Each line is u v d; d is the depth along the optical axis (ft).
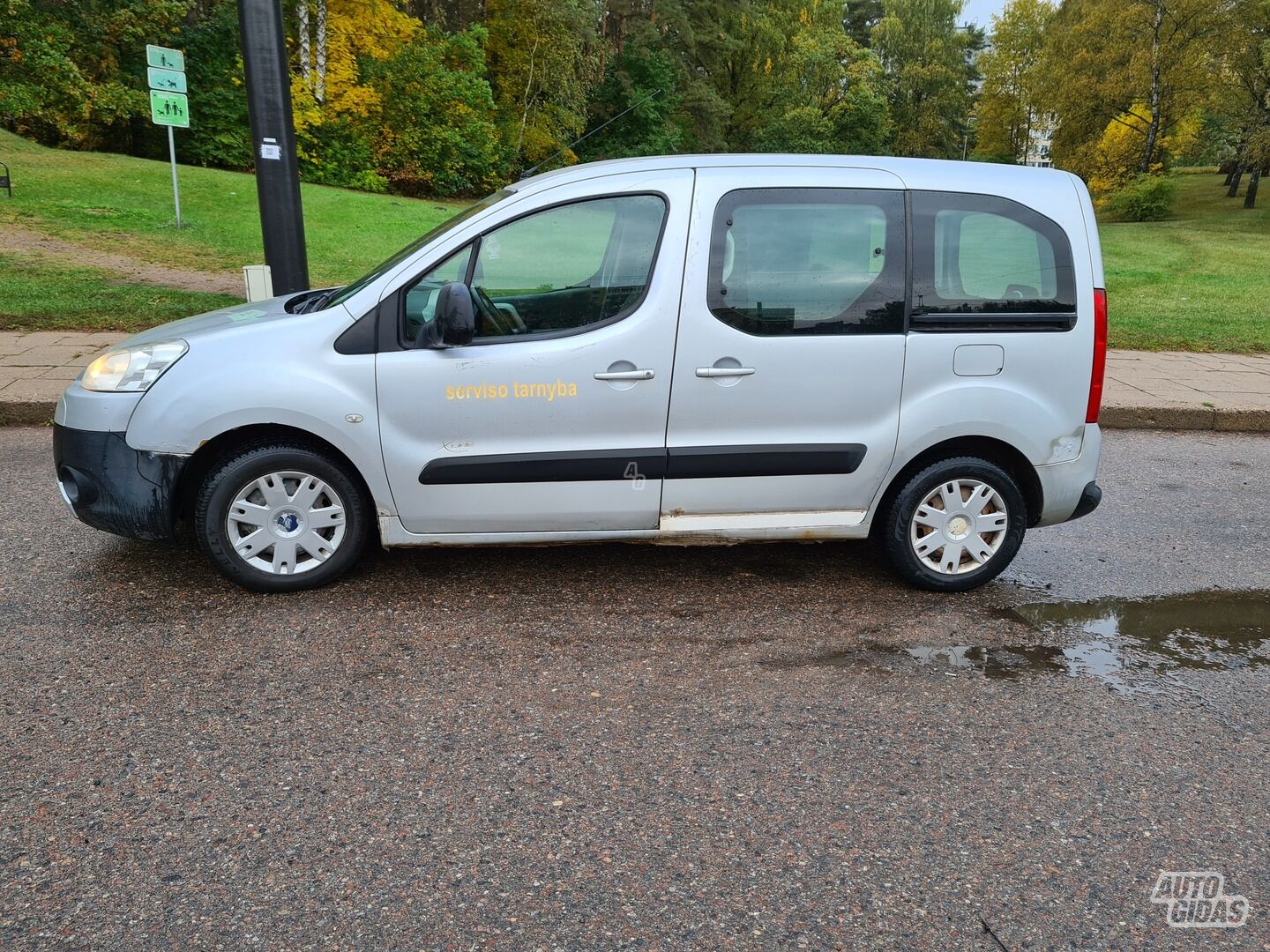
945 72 211.00
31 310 31.63
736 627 13.17
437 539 13.56
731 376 13.24
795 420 13.53
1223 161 159.02
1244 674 12.28
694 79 149.69
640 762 9.84
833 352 13.39
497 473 13.15
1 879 7.82
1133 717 11.13
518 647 12.32
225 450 13.14
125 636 12.14
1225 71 142.92
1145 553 16.81
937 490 14.14
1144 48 145.89
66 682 10.98
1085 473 14.46
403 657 11.93
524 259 13.05
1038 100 164.35
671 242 13.07
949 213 13.62
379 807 8.95
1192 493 20.58
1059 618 13.91
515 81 118.52
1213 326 40.75
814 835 8.75
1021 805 9.33
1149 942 7.55
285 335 12.84
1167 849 8.73
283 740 9.98
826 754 10.11
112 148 85.92
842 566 15.60
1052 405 14.05
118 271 39.96
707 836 8.69
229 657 11.73
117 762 9.48
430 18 117.70
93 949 7.11
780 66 165.17
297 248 24.26
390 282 12.92
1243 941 7.59
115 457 12.67
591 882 8.02
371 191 92.48
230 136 86.79
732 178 13.29
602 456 13.23
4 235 44.80
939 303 13.60
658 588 14.42
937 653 12.61
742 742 10.28
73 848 8.23
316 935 7.32
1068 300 13.91
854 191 13.46
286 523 13.32
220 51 89.66
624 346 13.01
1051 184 14.02
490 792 9.23
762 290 13.25
